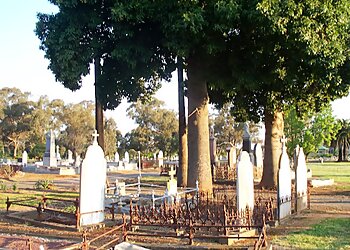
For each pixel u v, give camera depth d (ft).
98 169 47.60
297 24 57.57
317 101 84.53
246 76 70.33
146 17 64.54
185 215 43.16
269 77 71.05
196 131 73.46
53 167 147.74
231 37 67.05
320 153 356.38
